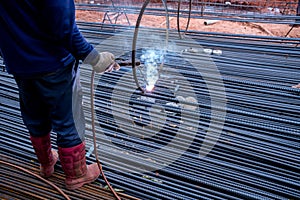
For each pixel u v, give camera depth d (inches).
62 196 69.6
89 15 286.7
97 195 70.4
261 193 71.3
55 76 52.7
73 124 61.4
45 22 43.9
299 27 263.7
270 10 278.2
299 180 74.9
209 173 77.9
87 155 82.8
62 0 41.8
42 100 57.2
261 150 84.2
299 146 85.1
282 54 136.6
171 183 74.9
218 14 186.7
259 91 109.7
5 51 49.8
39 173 75.7
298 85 113.3
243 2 279.4
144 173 77.8
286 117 96.3
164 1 74.2
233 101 104.8
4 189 71.2
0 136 90.1
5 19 45.5
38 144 66.2
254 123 94.3
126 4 252.5
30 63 49.6
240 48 141.9
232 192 71.7
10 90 113.4
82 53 51.2
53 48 49.7
